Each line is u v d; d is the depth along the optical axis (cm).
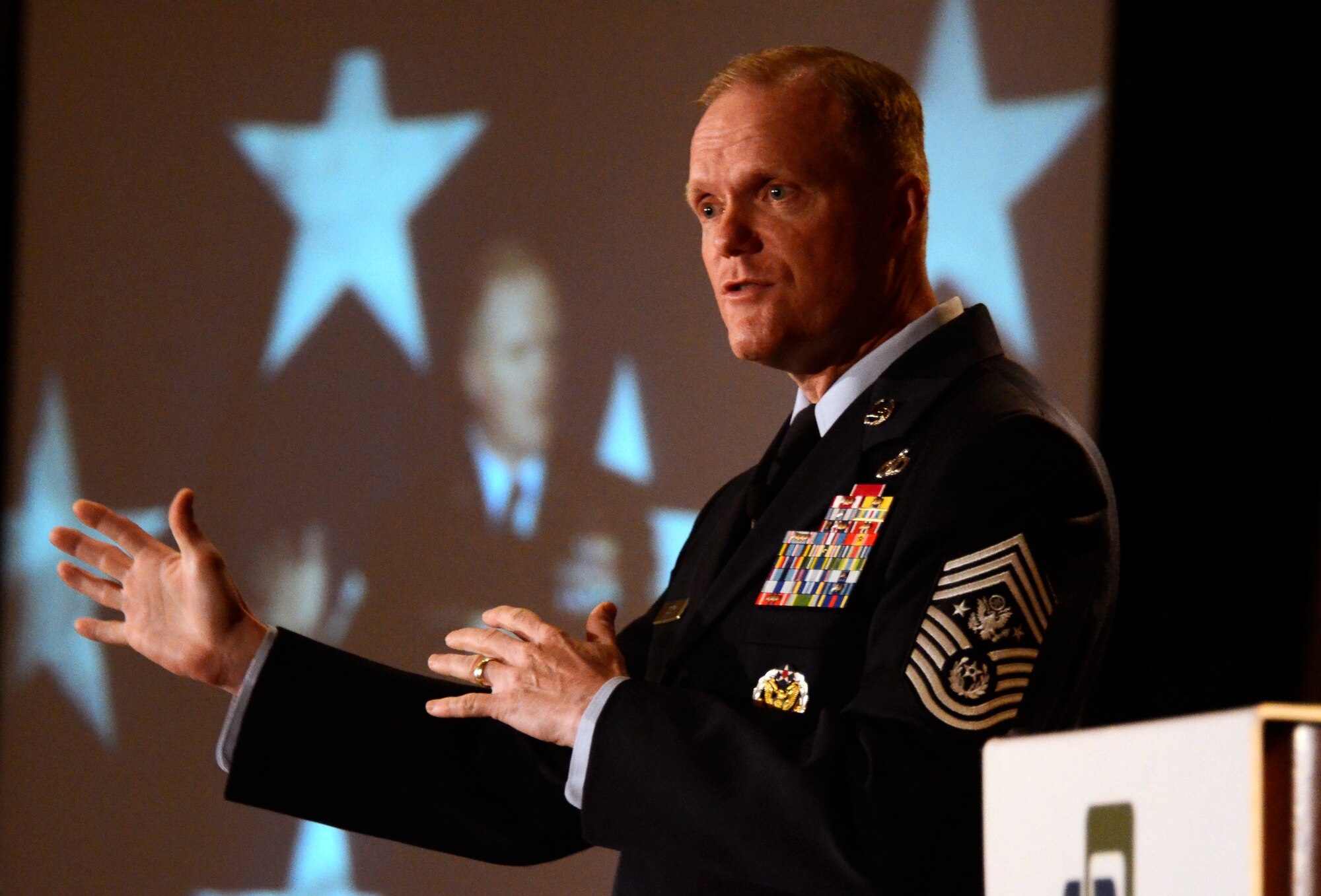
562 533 793
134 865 812
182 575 401
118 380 838
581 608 789
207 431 828
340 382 820
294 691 409
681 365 791
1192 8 757
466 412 807
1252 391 753
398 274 820
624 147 808
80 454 837
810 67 396
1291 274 752
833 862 300
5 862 820
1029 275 761
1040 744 217
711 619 374
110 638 407
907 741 310
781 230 387
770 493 399
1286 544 753
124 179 848
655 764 322
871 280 393
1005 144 766
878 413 378
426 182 823
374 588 805
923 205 404
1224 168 755
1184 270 757
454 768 413
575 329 803
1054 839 211
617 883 373
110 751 820
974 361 381
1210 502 755
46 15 858
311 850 801
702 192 399
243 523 820
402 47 833
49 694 826
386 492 810
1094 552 343
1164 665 758
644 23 812
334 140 834
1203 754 181
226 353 831
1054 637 329
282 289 830
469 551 800
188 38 850
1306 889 168
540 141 816
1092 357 756
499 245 814
